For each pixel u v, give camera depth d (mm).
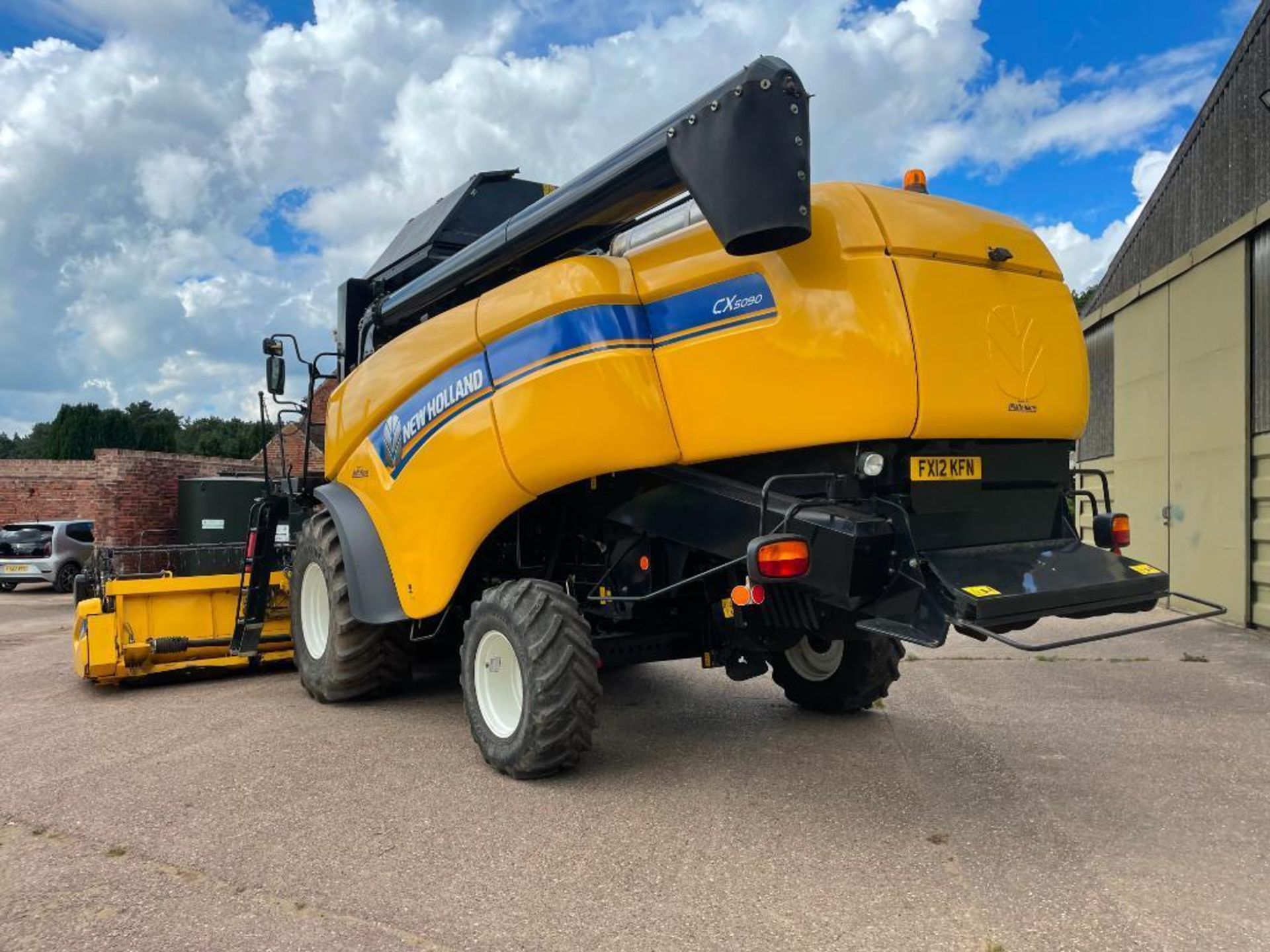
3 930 2938
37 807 4090
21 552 17641
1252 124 8164
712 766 4582
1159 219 10195
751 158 3529
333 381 7719
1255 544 8414
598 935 2848
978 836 3609
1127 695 6051
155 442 48156
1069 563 3828
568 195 4539
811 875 3262
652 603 4934
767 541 3471
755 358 3850
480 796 4164
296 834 3717
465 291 5699
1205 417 9141
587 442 4234
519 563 5148
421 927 2920
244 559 7090
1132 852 3428
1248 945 2727
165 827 3816
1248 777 4309
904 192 3912
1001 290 3928
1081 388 4203
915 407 3584
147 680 7227
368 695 6270
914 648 8016
